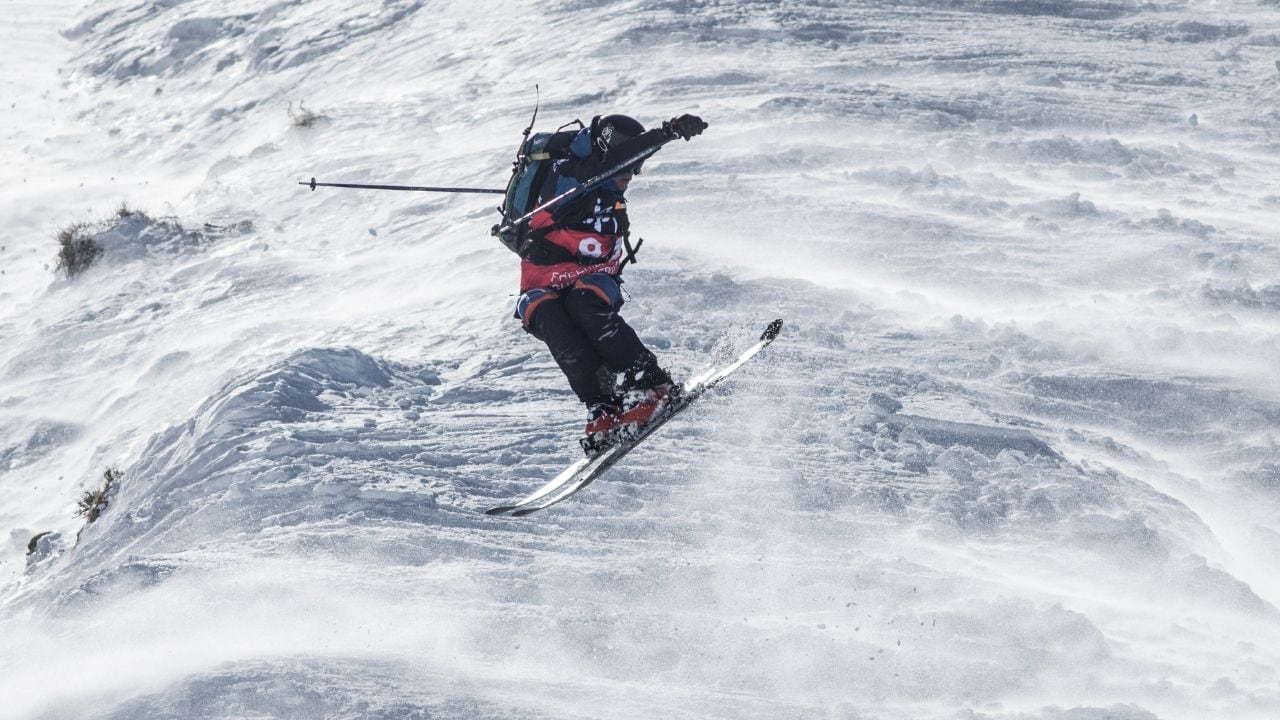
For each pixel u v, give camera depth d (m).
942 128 71.62
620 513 29.06
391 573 24.95
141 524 30.86
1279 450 37.44
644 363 23.05
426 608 23.08
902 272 50.88
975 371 41.50
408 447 32.66
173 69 127.44
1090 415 39.56
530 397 37.72
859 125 71.12
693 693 20.58
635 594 24.78
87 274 72.88
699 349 40.81
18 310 70.81
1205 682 22.70
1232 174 66.00
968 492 31.47
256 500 29.38
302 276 64.06
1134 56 89.81
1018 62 86.44
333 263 65.25
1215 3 105.00
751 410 35.84
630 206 58.16
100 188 99.00
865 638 23.20
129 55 133.00
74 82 131.50
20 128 118.00
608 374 23.55
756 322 43.72
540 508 22.92
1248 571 31.48
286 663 19.98
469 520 28.31
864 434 34.56
